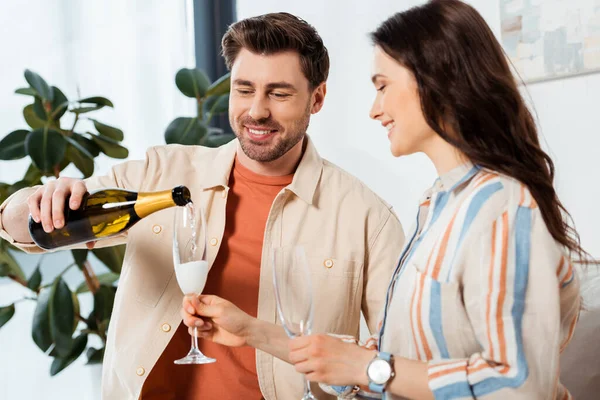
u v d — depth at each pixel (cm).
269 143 177
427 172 268
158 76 370
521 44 235
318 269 179
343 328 180
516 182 116
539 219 112
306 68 178
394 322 126
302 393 170
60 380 360
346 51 298
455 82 119
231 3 370
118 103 364
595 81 218
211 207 183
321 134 312
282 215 183
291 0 323
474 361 109
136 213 150
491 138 119
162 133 370
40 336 279
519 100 122
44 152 278
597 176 219
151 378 172
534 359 107
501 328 108
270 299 176
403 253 135
